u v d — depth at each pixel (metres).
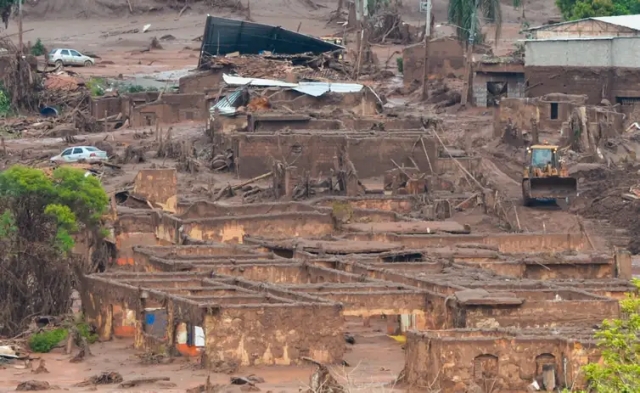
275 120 196.25
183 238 142.12
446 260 129.88
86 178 133.50
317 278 125.12
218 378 101.81
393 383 96.19
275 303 106.38
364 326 119.31
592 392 89.88
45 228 126.12
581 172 181.50
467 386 95.38
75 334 112.88
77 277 122.88
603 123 198.62
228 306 104.19
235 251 136.00
